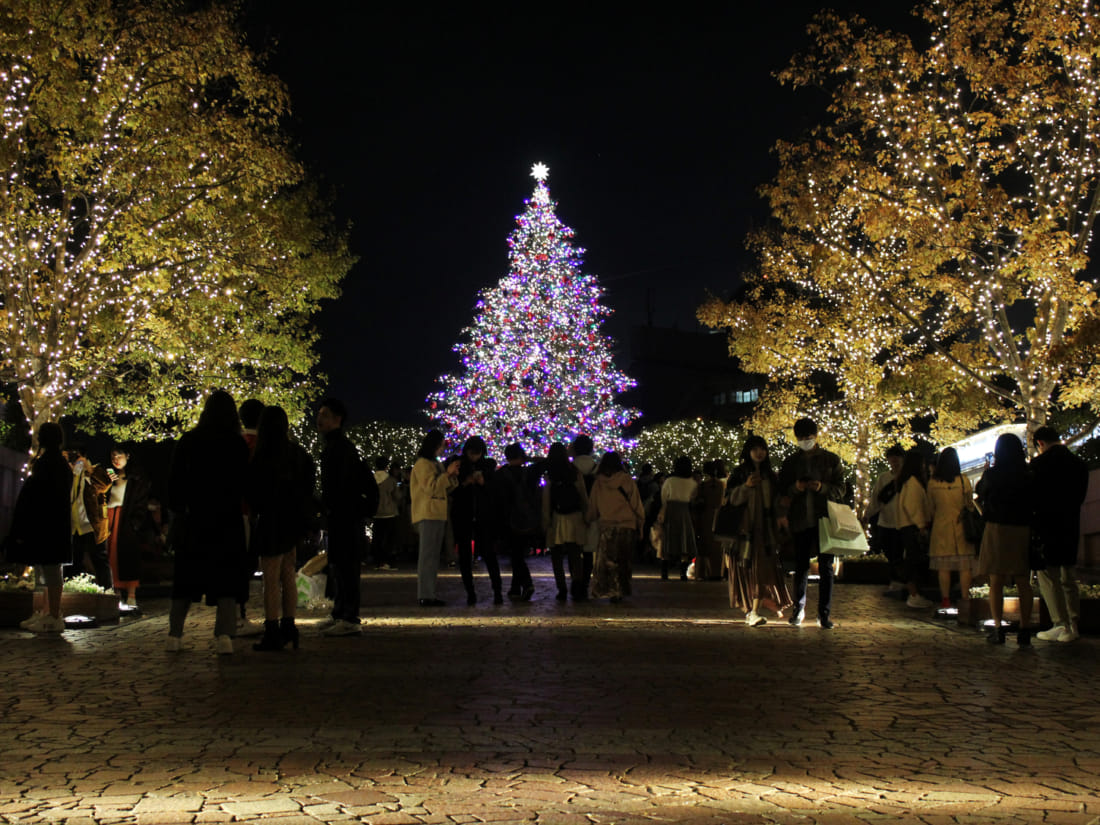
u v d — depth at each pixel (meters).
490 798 4.99
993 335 18.83
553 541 15.87
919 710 7.14
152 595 17.73
